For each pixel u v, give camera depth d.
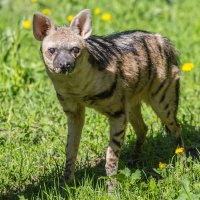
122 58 10.86
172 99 11.61
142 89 11.26
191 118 12.74
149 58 11.26
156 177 11.05
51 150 11.70
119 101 10.65
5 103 13.65
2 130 12.56
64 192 10.13
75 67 9.99
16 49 14.80
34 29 10.44
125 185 10.02
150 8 20.02
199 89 14.38
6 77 14.47
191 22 18.80
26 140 12.10
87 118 12.73
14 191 10.62
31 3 20.00
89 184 10.20
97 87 10.37
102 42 10.81
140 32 11.54
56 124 12.65
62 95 10.54
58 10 19.58
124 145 12.23
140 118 11.75
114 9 19.81
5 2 20.70
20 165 11.16
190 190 9.85
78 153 11.76
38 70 14.88
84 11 10.34
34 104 13.46
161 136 12.34
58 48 10.04
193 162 11.05
